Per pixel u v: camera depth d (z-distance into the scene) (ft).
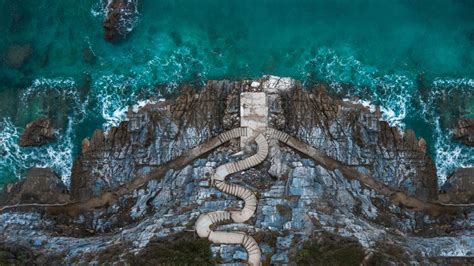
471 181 123.34
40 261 107.65
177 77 128.67
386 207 118.73
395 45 129.90
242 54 128.88
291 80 124.77
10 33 131.34
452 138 126.72
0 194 123.54
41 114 128.26
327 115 123.85
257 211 108.88
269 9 130.00
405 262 103.65
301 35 129.49
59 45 130.62
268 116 119.65
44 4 131.44
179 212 110.73
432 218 119.96
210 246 104.47
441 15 130.82
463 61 130.00
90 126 127.65
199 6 130.41
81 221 119.24
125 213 117.60
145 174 120.37
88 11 130.82
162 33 130.11
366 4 130.62
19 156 126.21
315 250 103.55
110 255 106.11
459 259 107.24
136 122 124.88
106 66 129.70
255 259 103.71
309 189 112.37
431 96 128.57
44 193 122.52
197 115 122.42
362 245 105.19
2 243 111.65
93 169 122.93
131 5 130.31
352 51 129.39
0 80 129.59
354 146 122.21
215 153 117.70
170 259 102.42
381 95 128.26
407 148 124.47
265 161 114.83
